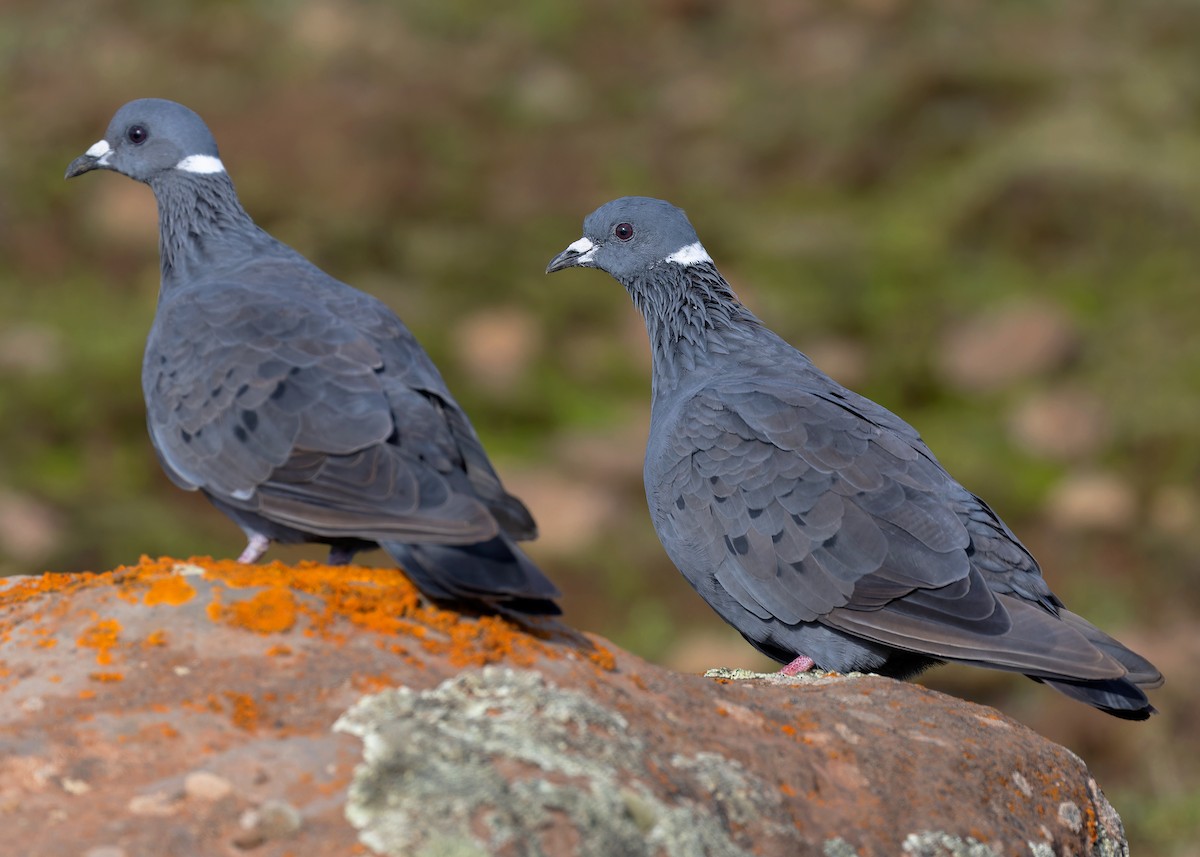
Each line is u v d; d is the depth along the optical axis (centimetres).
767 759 563
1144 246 2078
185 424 693
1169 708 1355
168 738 510
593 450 1706
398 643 555
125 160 866
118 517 1509
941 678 1434
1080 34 2548
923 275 2066
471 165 2300
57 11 2578
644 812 497
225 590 570
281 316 705
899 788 578
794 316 1966
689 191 2295
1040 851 582
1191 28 2531
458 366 1836
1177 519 1634
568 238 2148
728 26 2744
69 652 545
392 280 2000
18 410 1641
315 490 631
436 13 2716
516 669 556
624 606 1498
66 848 472
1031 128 2283
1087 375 1877
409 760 492
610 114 2494
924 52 2494
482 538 572
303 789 491
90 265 1980
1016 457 1755
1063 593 1541
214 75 2431
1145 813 1205
